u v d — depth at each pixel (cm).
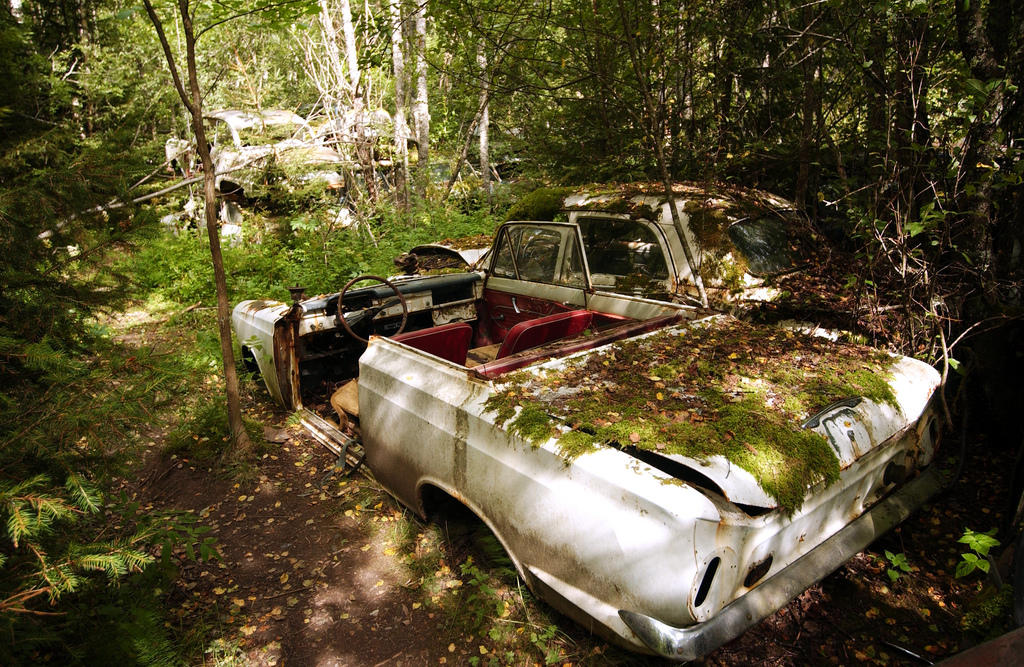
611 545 219
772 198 493
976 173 377
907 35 411
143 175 308
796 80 572
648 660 255
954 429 414
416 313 474
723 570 210
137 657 239
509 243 479
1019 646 158
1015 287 377
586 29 568
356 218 938
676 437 234
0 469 216
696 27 562
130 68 797
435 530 339
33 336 254
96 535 260
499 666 259
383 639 276
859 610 283
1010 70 367
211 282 788
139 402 243
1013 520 288
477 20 647
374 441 346
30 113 290
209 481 411
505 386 279
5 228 246
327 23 963
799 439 239
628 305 398
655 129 457
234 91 1095
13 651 208
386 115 1069
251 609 296
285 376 462
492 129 799
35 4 666
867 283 384
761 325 367
